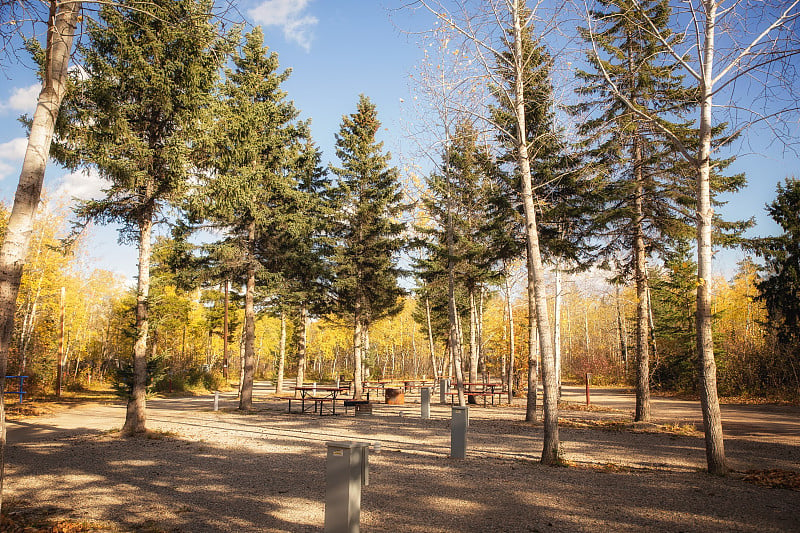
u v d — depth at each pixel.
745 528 5.45
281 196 21.58
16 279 5.27
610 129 10.93
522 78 10.77
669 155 14.35
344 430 14.37
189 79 12.48
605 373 45.41
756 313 36.09
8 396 24.36
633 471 8.63
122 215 13.77
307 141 27.44
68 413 19.16
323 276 25.64
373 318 31.03
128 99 12.62
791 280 24.23
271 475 8.20
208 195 13.85
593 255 16.81
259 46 21.47
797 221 23.81
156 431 13.27
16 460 9.50
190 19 7.12
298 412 19.91
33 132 5.55
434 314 38.53
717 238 14.61
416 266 25.66
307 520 5.69
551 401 9.43
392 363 65.75
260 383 50.28
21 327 30.88
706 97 9.05
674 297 32.34
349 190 26.61
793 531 5.35
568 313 53.09
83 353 43.69
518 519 5.76
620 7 9.80
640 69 13.36
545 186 16.34
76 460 9.50
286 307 27.92
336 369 62.88
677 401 26.69
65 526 5.42
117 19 11.23
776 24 7.99
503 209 17.36
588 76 14.06
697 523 5.62
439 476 8.12
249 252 21.17
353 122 27.78
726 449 11.18
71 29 6.02
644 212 15.73
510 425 16.02
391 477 8.05
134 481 7.74
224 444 11.57
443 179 19.09
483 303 37.00
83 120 10.80
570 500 6.62
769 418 17.91
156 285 33.28
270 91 21.44
